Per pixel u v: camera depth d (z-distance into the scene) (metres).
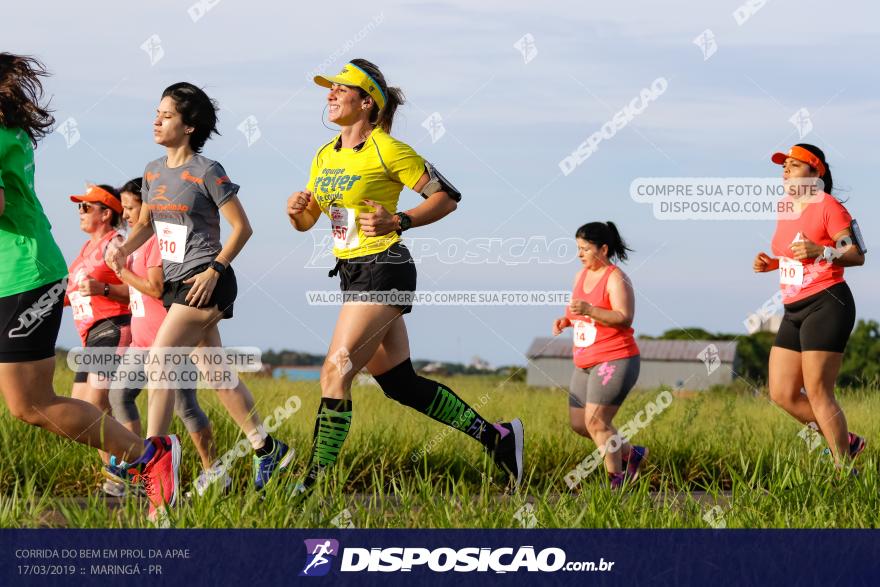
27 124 6.45
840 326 8.75
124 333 8.93
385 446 9.32
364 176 7.36
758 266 9.41
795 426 10.91
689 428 10.38
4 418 9.04
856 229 8.77
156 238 8.46
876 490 7.16
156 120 7.94
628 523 6.28
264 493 6.58
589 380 8.87
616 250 9.09
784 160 9.16
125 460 6.95
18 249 6.44
